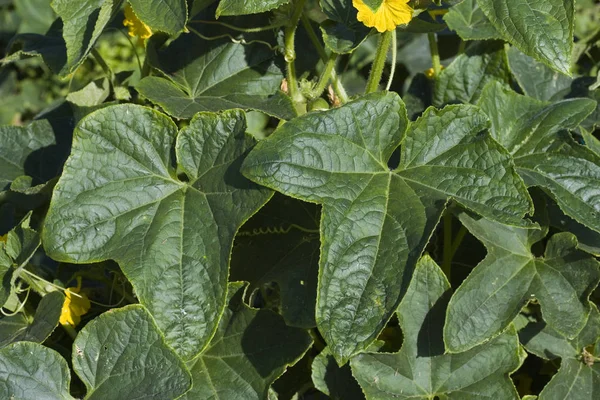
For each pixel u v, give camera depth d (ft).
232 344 3.16
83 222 3.05
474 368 3.16
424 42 4.89
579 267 3.14
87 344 3.05
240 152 3.06
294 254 3.27
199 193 3.09
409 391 3.16
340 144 3.03
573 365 3.24
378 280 2.95
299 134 3.01
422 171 3.06
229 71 3.42
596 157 3.21
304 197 2.98
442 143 3.08
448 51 4.01
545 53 3.04
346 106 3.04
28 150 3.50
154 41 3.47
